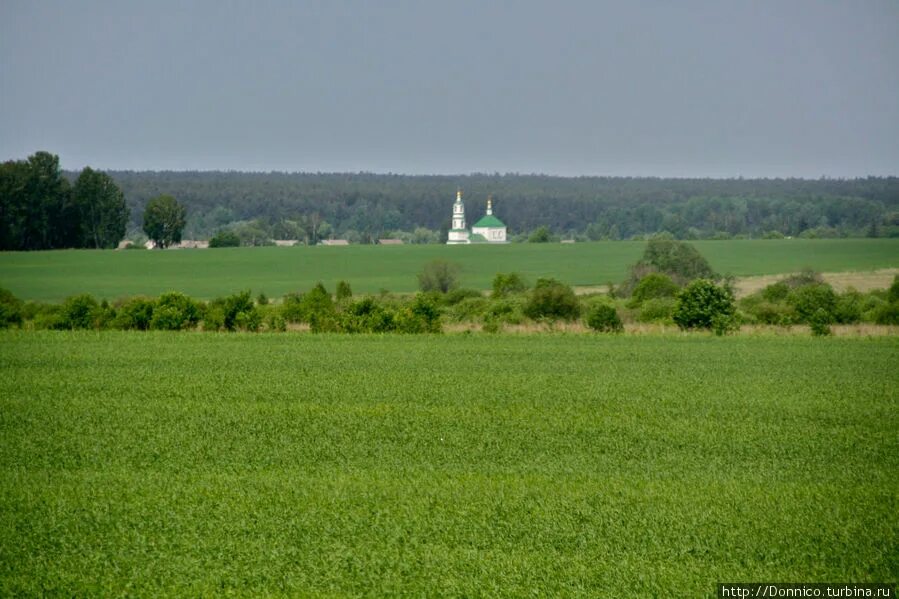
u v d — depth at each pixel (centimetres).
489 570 7369
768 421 12769
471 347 19675
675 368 17025
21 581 7200
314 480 9762
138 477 9900
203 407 13550
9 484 9638
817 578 7312
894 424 12606
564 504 8944
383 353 18812
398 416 12950
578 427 12319
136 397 14262
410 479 9825
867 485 9731
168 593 6994
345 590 7019
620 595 6981
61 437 11725
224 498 9112
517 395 14438
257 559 7575
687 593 7031
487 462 10569
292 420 12681
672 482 9794
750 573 7381
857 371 16738
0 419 12744
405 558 7581
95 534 8144
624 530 8256
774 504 9025
